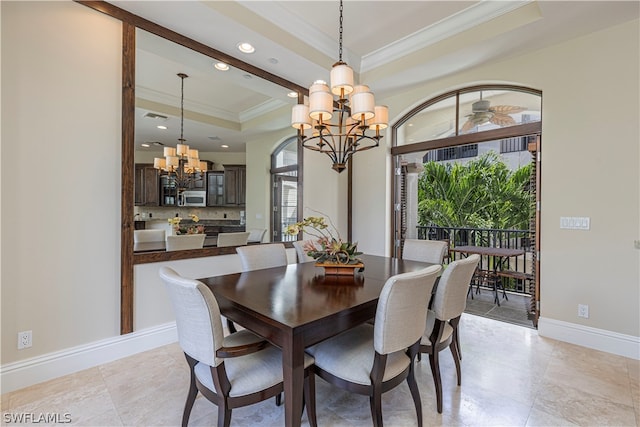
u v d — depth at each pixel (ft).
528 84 9.91
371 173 14.61
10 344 6.41
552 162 9.37
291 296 5.44
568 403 6.08
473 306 12.89
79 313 7.29
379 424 4.78
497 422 5.53
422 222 16.98
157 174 9.51
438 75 11.55
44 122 6.77
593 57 8.66
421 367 7.61
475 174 16.72
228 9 8.20
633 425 5.45
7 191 6.35
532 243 10.86
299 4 8.92
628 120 8.11
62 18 6.99
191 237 9.93
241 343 5.49
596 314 8.58
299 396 4.31
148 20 8.23
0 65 6.24
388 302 4.52
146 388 6.57
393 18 9.62
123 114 7.92
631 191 8.07
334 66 6.82
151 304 8.52
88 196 7.39
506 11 8.66
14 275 6.45
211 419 5.62
